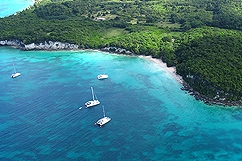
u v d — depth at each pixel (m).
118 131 124.25
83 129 125.69
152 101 145.75
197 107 139.50
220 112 135.12
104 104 143.88
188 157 110.00
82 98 149.75
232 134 121.50
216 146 115.31
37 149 114.88
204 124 127.88
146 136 121.19
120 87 160.50
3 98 153.75
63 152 112.81
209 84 144.25
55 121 131.62
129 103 144.62
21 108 143.25
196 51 174.12
